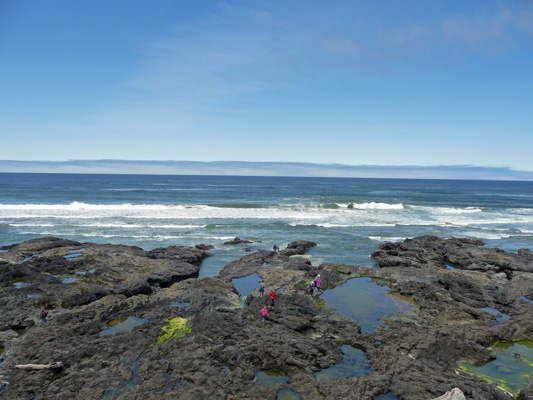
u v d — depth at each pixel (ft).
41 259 86.48
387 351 47.96
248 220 165.58
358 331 55.16
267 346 47.34
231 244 121.39
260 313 59.47
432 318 62.08
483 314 62.95
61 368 43.27
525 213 209.77
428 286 75.36
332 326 55.62
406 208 222.48
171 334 52.08
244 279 84.23
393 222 168.96
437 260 105.50
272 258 101.71
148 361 44.14
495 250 112.16
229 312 60.80
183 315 59.11
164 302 65.00
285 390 40.06
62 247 102.68
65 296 66.13
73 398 37.65
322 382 40.73
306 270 90.58
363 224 162.20
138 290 71.46
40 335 50.39
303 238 133.18
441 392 38.88
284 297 67.05
